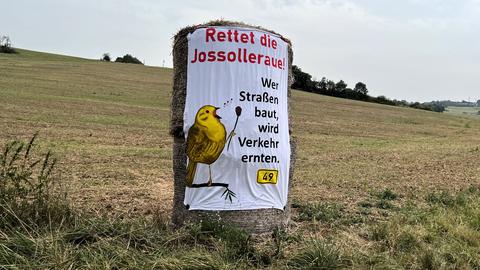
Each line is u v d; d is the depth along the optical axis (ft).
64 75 192.13
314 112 167.84
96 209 23.67
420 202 30.91
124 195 28.40
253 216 20.89
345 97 330.95
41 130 65.21
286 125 22.06
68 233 17.56
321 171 44.57
